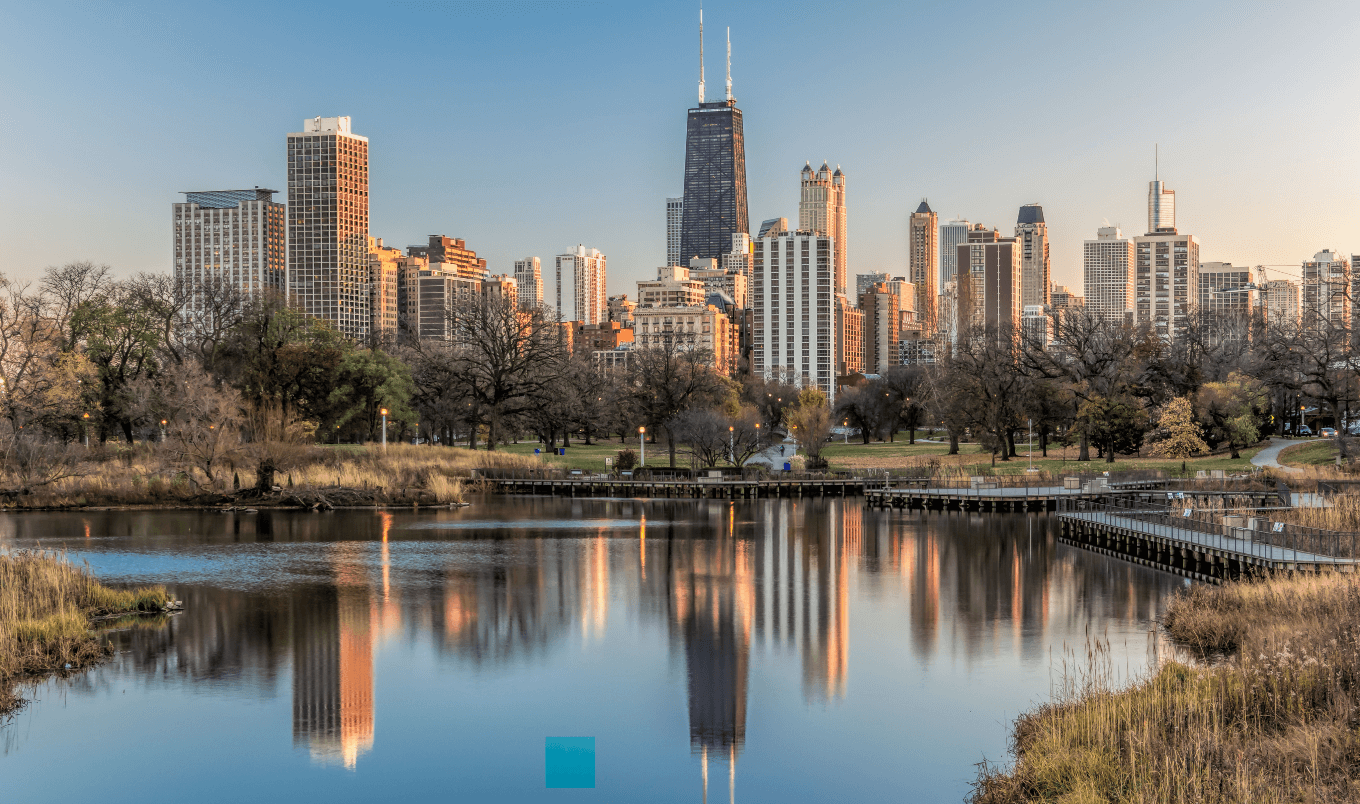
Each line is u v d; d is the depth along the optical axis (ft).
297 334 423.23
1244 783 65.31
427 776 90.89
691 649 130.21
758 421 461.78
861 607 154.92
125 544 217.56
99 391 355.97
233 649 128.67
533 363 427.33
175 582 172.76
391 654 127.34
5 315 311.06
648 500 330.75
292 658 125.08
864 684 114.93
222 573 182.09
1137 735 78.43
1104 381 406.00
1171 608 140.05
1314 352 380.17
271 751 95.81
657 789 88.12
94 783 88.33
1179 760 72.02
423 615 148.77
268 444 288.92
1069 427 427.74
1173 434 385.91
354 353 415.23
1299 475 290.97
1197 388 405.39
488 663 123.85
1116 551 204.23
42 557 159.22
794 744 97.60
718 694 111.96
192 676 117.19
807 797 85.92
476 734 100.83
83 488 284.61
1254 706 81.05
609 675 119.03
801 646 131.44
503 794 87.35
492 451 398.83
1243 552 155.33
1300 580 130.31
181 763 92.84
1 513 271.08
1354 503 201.98
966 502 292.20
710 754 95.20
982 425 404.16
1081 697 97.45
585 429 544.21
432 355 463.01
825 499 335.67
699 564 195.31
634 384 535.19
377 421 415.85
